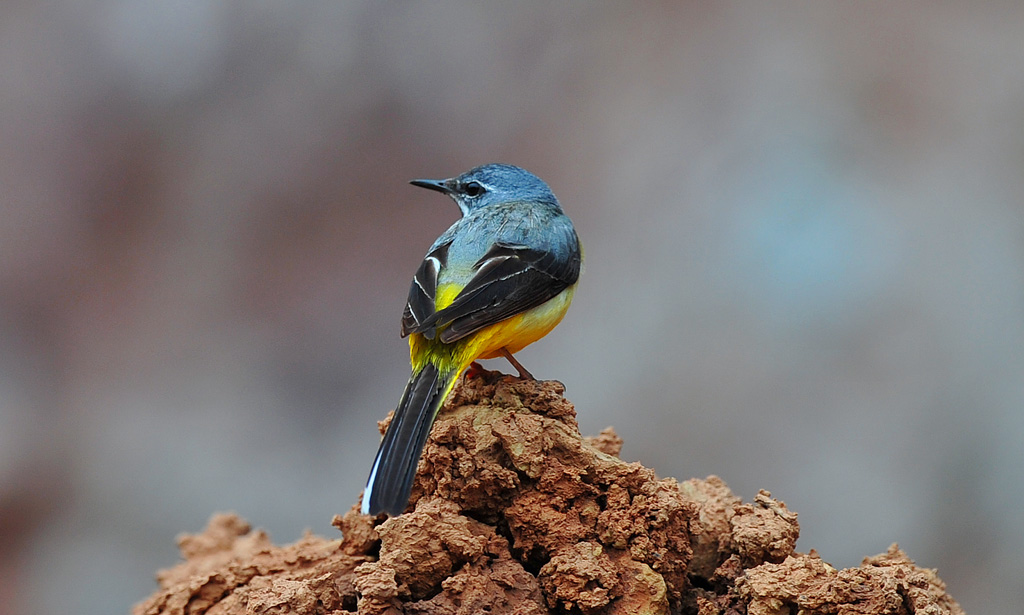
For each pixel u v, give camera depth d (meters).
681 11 20.03
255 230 18.88
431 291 8.40
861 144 18.39
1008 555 14.10
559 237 9.15
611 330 16.92
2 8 19.83
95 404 16.89
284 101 19.81
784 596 6.29
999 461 14.68
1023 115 18.09
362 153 19.53
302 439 16.53
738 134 18.80
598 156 19.22
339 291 18.27
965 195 17.34
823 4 19.52
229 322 17.84
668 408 15.83
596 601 6.42
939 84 18.70
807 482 14.99
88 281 18.39
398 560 6.57
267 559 7.65
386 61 20.11
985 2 19.34
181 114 19.61
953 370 15.54
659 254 17.58
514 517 6.86
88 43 19.86
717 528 7.20
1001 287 16.16
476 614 6.43
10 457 16.23
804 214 17.58
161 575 8.31
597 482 6.94
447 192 10.55
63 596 15.05
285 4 20.28
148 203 19.03
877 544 14.35
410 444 7.07
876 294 16.44
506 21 20.45
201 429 16.48
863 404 15.52
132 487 15.92
